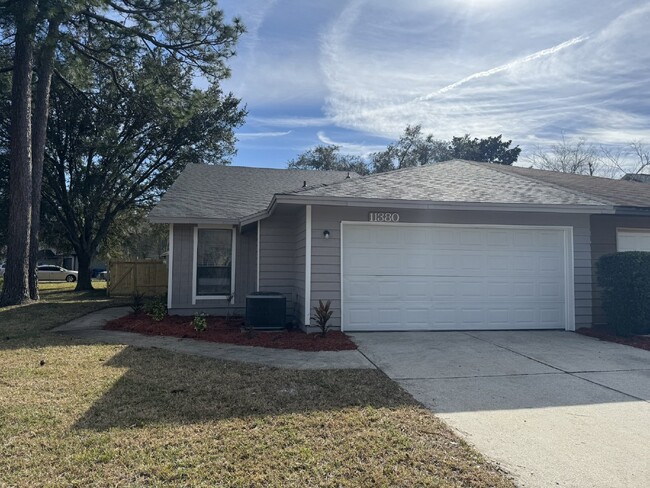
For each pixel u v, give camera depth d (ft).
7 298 45.42
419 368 20.65
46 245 82.69
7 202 66.18
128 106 67.82
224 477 10.61
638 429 13.71
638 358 22.99
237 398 16.10
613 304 29.22
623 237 33.99
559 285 31.89
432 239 30.76
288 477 10.62
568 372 20.24
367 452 11.90
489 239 31.30
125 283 61.05
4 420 13.82
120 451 11.82
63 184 71.51
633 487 10.28
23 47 45.57
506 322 31.22
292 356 22.89
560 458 11.71
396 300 30.25
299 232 32.32
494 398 16.49
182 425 13.60
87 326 32.48
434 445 12.37
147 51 55.26
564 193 32.42
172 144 76.18
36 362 20.98
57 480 10.41
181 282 39.17
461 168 40.68
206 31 53.72
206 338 27.58
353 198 27.76
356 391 17.03
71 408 14.89
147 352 23.52
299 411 14.83
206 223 38.24
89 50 54.60
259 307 30.35
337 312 29.35
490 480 10.53
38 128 49.26
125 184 74.79
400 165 130.00
